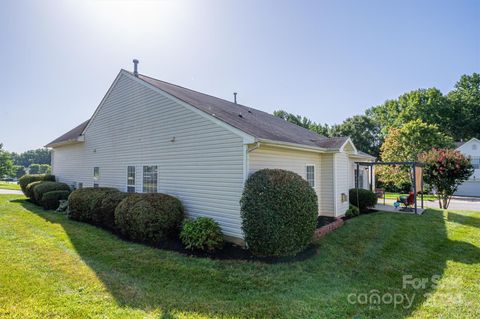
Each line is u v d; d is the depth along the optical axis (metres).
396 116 37.47
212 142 7.04
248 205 5.57
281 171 6.10
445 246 6.38
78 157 13.48
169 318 3.18
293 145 7.25
